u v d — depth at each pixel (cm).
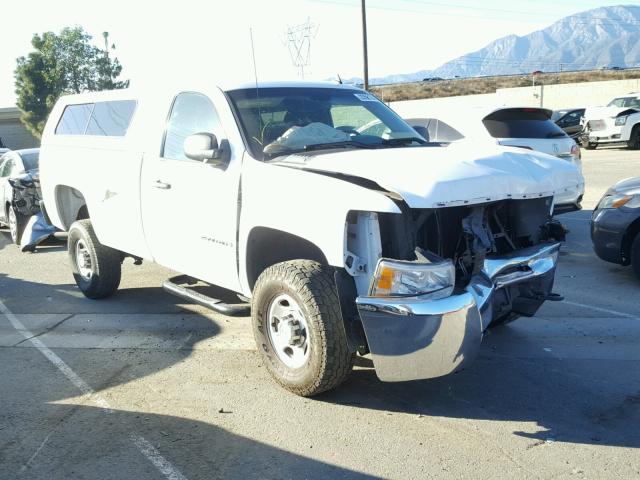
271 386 454
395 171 379
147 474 344
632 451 354
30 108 4534
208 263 496
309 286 395
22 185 1052
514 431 380
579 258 818
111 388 461
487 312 387
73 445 377
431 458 352
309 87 538
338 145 477
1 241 1168
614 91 3966
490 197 380
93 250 662
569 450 356
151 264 868
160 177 534
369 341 369
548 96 4181
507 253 417
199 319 620
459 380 454
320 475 338
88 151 644
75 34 4628
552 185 421
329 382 406
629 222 673
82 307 677
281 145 466
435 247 397
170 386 461
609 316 585
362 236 378
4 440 385
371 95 575
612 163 1922
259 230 444
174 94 543
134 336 576
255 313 438
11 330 611
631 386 436
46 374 493
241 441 376
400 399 427
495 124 959
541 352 503
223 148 469
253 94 500
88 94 694
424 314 355
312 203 392
